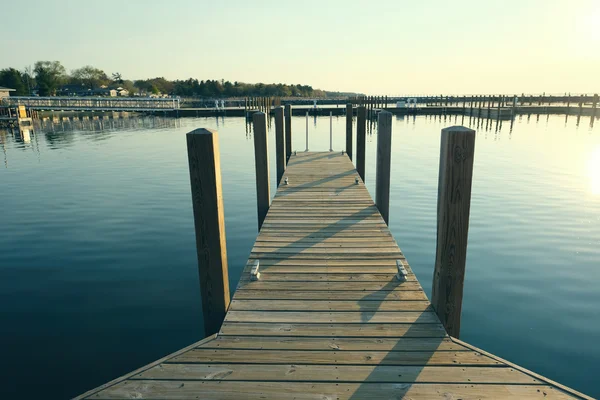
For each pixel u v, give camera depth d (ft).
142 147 80.59
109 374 14.30
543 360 14.93
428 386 9.07
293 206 24.27
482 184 44.04
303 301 13.08
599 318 17.71
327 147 76.95
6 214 34.32
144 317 18.15
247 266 15.88
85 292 20.47
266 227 20.57
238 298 13.30
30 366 14.74
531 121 138.51
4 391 13.42
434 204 37.14
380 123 23.36
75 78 394.93
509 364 9.75
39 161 63.21
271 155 69.77
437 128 119.03
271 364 9.87
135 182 47.42
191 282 21.62
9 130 119.65
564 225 30.14
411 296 13.37
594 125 121.49
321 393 8.89
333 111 192.95
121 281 21.72
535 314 18.11
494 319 17.72
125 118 177.27
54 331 17.03
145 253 25.63
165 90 395.34
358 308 12.61
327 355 10.23
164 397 8.76
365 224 20.89
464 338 16.38
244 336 11.10
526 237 27.68
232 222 32.48
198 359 10.06
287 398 8.74
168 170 55.26
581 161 58.70
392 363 9.88
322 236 19.19
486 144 78.18
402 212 34.58
